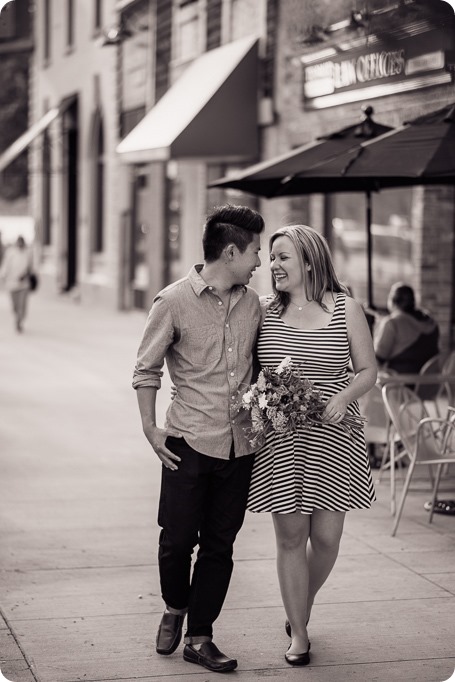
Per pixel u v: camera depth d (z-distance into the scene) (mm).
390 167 8203
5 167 34469
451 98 12273
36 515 8367
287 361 5160
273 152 18203
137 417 13094
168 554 5371
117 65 27781
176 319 5250
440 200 13875
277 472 5285
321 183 10062
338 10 15109
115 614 6156
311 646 5707
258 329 5410
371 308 10727
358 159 8461
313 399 5137
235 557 7309
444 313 14023
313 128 16234
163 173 24625
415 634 5898
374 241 15180
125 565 7090
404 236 14414
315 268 5328
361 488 5352
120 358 18859
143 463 10414
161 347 5273
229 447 5230
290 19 17062
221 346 5250
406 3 13055
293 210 17422
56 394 14812
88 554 7328
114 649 5613
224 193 20969
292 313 5391
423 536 7852
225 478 5301
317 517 5410
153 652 5570
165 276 24828
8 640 5727
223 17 20422
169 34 23656
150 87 24891
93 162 30625
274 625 6016
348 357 5371
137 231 27188
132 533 7871
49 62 35312
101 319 26156
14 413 13227
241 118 18672
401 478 9734
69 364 18000
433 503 8242
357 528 8055
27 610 6203
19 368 17438
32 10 42750
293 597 5438
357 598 6488
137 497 9008
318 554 5516
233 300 5309
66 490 9227
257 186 10125
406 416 8492
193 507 5266
